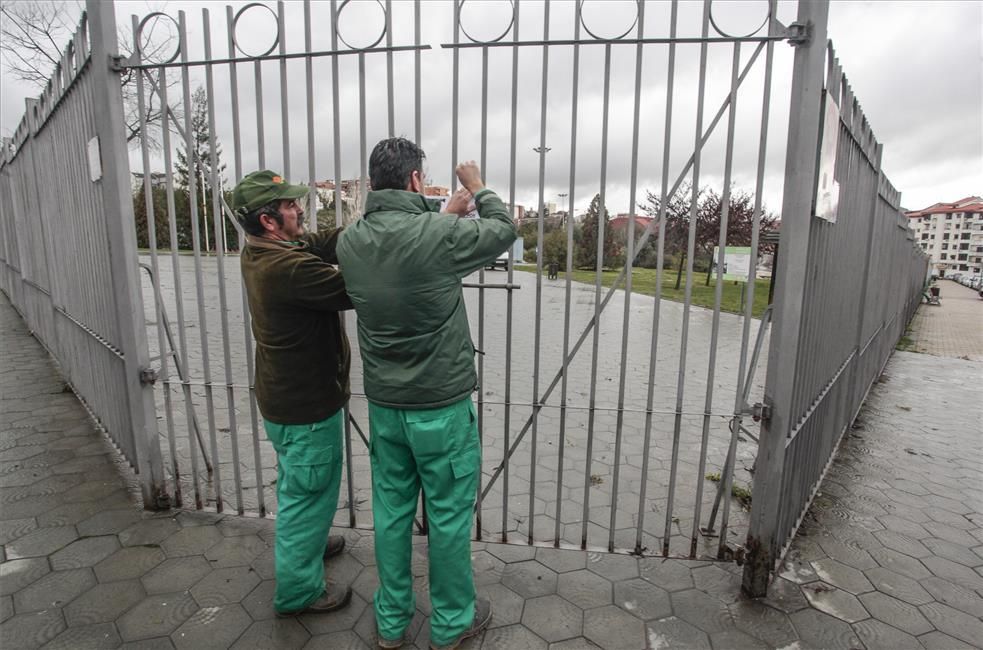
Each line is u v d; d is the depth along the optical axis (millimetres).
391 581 2088
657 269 2367
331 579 2525
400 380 1902
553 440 4531
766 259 21906
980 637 2287
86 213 3312
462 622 2105
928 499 3646
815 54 2059
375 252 1812
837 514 3363
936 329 15094
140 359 2885
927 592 2586
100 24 2568
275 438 2195
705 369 7719
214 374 6203
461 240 1833
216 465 2957
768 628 2279
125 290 2805
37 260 6047
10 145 6539
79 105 3104
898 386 7238
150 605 2312
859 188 3477
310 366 2129
